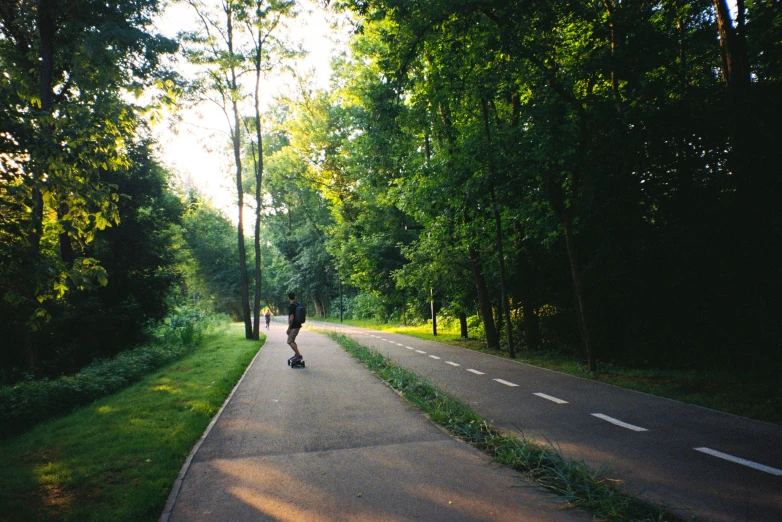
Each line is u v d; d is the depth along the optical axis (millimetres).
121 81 11484
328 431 6582
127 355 14859
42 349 16609
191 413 7664
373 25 15914
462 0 10156
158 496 4402
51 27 13680
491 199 13523
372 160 23422
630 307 12539
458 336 23000
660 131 10414
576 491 4262
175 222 25391
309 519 3922
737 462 4914
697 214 10461
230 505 4262
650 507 3828
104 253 20781
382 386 9961
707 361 11141
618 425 6457
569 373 11133
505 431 6254
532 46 10578
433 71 13000
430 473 4895
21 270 5328
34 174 5289
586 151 11242
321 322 48000
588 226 12633
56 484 4816
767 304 9633
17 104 5000
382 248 31672
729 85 9633
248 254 69688
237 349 18000
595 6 11164
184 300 35500
